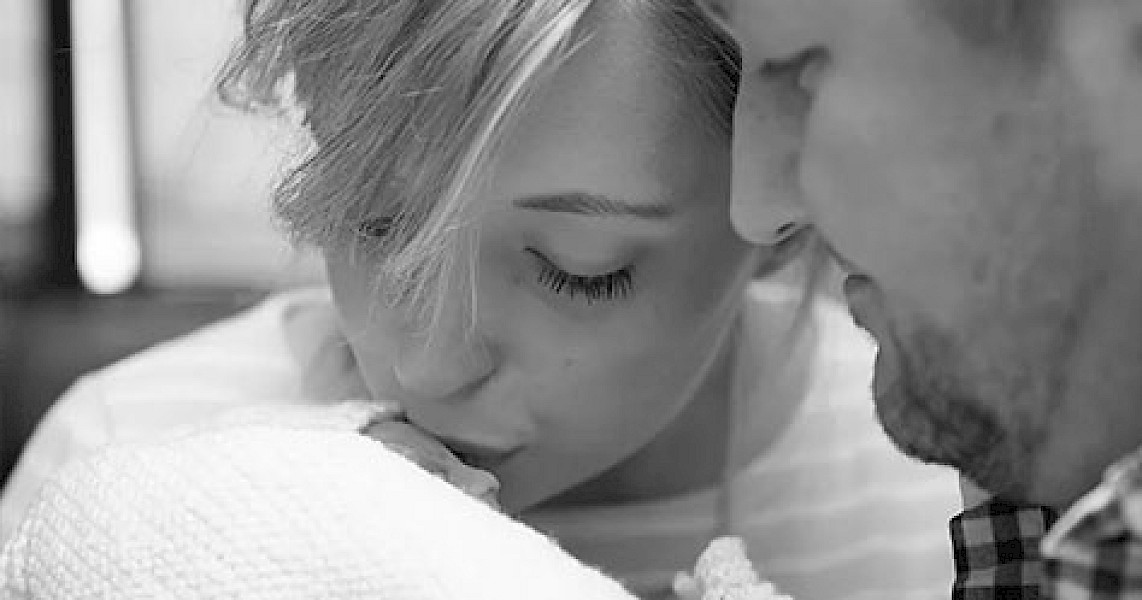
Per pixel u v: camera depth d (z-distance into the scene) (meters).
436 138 0.70
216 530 0.64
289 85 0.77
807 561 0.95
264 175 0.84
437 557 0.63
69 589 0.64
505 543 0.65
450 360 0.74
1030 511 0.60
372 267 0.75
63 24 1.66
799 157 0.57
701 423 0.92
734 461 0.94
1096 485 0.55
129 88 1.66
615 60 0.69
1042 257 0.53
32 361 1.60
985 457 0.56
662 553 0.92
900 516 0.96
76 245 1.67
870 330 0.58
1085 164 0.52
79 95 1.66
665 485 0.92
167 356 1.00
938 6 0.53
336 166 0.73
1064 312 0.53
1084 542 0.50
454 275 0.72
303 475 0.65
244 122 1.02
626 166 0.70
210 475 0.65
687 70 0.70
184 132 1.06
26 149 1.68
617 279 0.74
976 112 0.53
